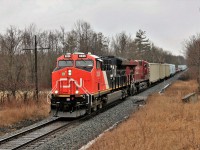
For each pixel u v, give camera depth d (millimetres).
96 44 68750
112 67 26625
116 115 21469
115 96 27406
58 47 66438
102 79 23172
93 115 21750
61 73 20391
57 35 70250
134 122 16719
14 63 34438
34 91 31469
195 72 55562
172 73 88562
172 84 54438
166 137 12844
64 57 21078
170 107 21344
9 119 19484
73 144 13539
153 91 41781
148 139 12578
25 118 20812
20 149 12812
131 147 11539
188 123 15883
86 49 61906
